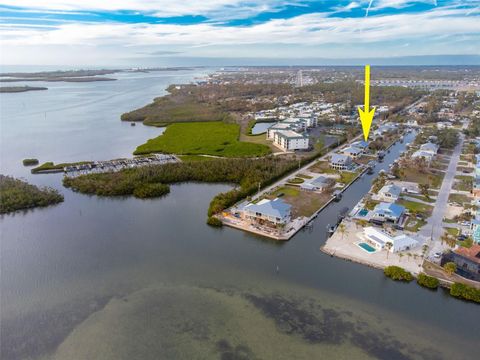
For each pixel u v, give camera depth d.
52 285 83.00
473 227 105.62
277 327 70.44
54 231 108.88
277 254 96.62
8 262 92.25
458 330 69.88
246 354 64.06
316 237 105.69
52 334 68.50
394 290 81.38
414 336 68.38
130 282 84.25
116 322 71.56
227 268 89.94
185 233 108.00
